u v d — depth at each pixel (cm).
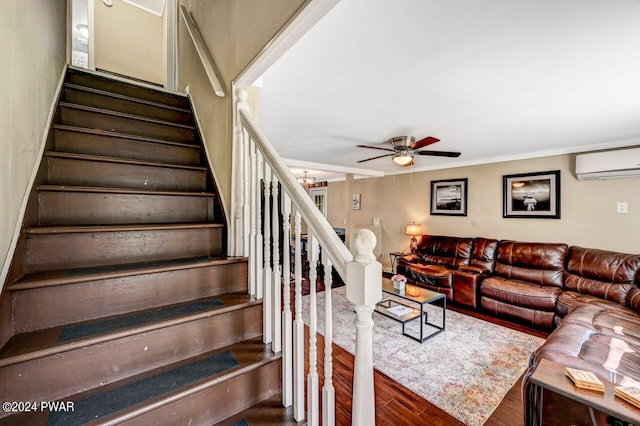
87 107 185
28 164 119
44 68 144
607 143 345
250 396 116
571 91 200
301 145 383
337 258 89
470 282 392
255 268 145
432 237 513
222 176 178
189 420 100
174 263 140
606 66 164
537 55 155
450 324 338
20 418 83
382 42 146
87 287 114
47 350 90
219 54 184
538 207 405
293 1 111
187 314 121
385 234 646
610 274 308
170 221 173
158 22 451
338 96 216
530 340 296
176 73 317
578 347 191
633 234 330
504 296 357
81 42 355
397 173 616
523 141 347
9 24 98
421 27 134
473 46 148
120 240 139
